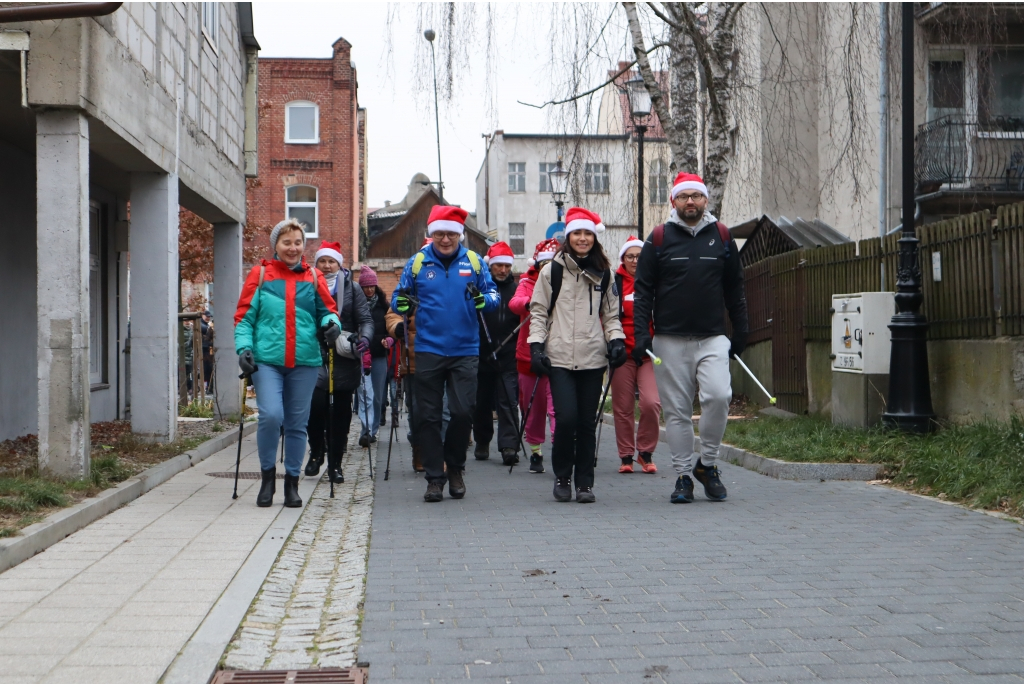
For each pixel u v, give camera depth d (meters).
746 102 15.21
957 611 4.65
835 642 4.21
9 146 11.29
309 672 3.96
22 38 7.91
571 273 7.99
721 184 14.38
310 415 9.49
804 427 11.20
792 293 14.12
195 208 14.42
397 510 7.69
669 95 14.60
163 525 6.96
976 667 3.89
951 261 10.10
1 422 11.06
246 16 16.16
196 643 4.24
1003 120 18.28
